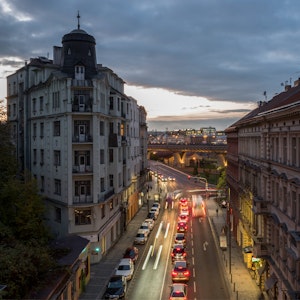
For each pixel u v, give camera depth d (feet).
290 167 90.79
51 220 158.71
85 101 148.36
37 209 123.95
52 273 86.79
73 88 146.41
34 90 171.42
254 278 128.67
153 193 350.43
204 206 280.72
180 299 104.53
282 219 100.07
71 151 146.20
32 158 175.83
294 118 87.92
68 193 145.48
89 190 148.87
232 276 131.85
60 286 84.28
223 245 167.94
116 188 174.70
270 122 112.78
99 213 150.41
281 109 97.14
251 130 144.97
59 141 151.43
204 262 148.05
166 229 204.74
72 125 147.02
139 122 269.23
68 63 157.69
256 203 116.57
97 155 149.59
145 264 145.89
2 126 136.36
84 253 118.83
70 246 115.44
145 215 246.27
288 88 164.45
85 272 120.57
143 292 117.29
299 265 84.07
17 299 70.33
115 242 177.37
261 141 123.75
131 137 225.97
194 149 556.51
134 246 171.42
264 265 116.57
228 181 214.48
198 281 127.24
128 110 209.05
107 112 163.53
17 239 110.22
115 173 174.29
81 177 147.64
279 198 104.32
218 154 544.21
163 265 144.56
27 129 179.42
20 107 187.93
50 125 158.10
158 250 164.96
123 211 197.06
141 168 285.84
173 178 465.47
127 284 124.36
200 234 194.08
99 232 149.07
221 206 274.57
